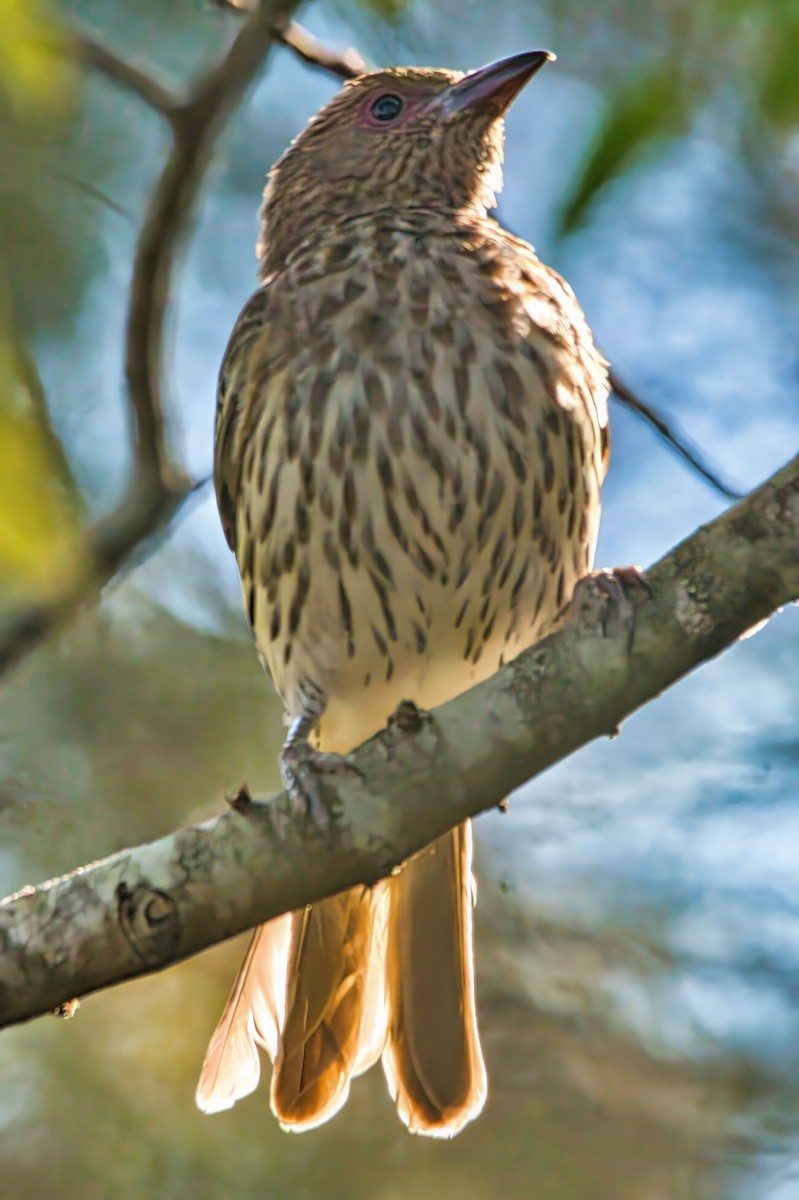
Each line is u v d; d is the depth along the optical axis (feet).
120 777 42.06
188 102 31.01
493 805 24.03
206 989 40.47
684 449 31.96
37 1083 39.63
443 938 31.22
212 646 43.47
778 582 23.04
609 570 24.57
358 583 30.99
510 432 29.99
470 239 31.40
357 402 30.04
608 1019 40.55
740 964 41.01
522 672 23.76
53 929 23.30
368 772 23.82
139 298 32.17
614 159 30.04
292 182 35.83
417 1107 30.42
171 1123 39.24
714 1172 39.09
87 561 33.22
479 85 34.83
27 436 31.86
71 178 42.29
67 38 31.09
